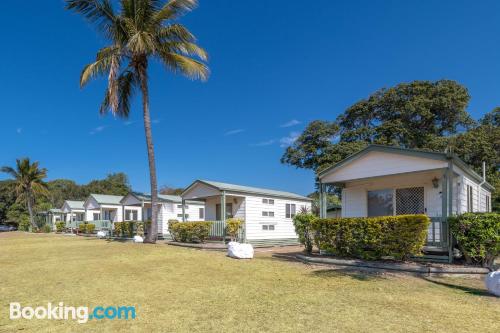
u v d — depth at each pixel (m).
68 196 67.44
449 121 30.89
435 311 5.31
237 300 5.98
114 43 17.67
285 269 9.53
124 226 24.84
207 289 6.90
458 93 29.25
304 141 31.61
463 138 26.95
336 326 4.59
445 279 8.12
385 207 13.03
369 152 11.80
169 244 17.81
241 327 4.55
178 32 17.02
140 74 18.03
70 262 10.87
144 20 17.00
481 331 4.43
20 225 51.00
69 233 36.56
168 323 4.73
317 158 29.98
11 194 54.28
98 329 4.52
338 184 13.81
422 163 10.39
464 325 4.66
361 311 5.29
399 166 10.93
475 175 12.70
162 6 17.20
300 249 15.98
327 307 5.52
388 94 30.53
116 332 4.40
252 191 19.02
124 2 16.84
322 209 12.95
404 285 7.41
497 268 8.99
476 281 7.89
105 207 32.47
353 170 12.22
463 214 8.93
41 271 9.17
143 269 9.41
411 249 9.27
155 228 18.53
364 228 10.14
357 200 13.80
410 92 30.25
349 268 9.72
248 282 7.63
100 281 7.74
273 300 5.98
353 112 32.72
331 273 8.84
